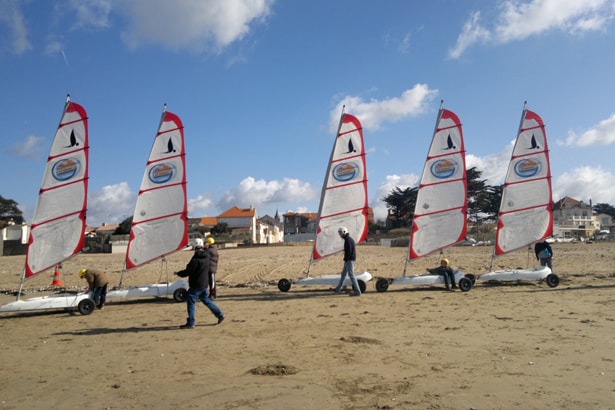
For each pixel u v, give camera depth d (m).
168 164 15.89
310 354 7.87
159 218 15.73
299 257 36.50
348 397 5.75
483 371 6.64
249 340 9.09
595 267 22.70
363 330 9.73
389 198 85.50
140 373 7.09
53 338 10.02
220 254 46.12
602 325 9.48
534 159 17.70
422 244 16.80
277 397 5.82
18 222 83.25
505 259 28.58
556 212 111.00
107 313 13.26
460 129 17.28
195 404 5.68
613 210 128.50
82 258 44.06
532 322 10.04
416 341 8.59
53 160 14.13
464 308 12.20
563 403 5.34
